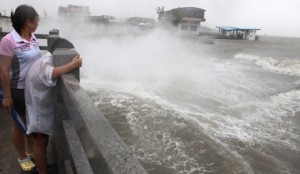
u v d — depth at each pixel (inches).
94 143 38.8
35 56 96.0
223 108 394.3
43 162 95.1
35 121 87.5
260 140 307.7
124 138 260.1
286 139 319.6
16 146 106.1
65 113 88.7
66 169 79.1
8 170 111.7
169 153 243.6
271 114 399.5
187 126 292.5
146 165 224.2
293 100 479.5
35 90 85.0
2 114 169.9
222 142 283.6
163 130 282.2
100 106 329.4
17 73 93.7
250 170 233.0
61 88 81.0
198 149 254.5
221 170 227.8
